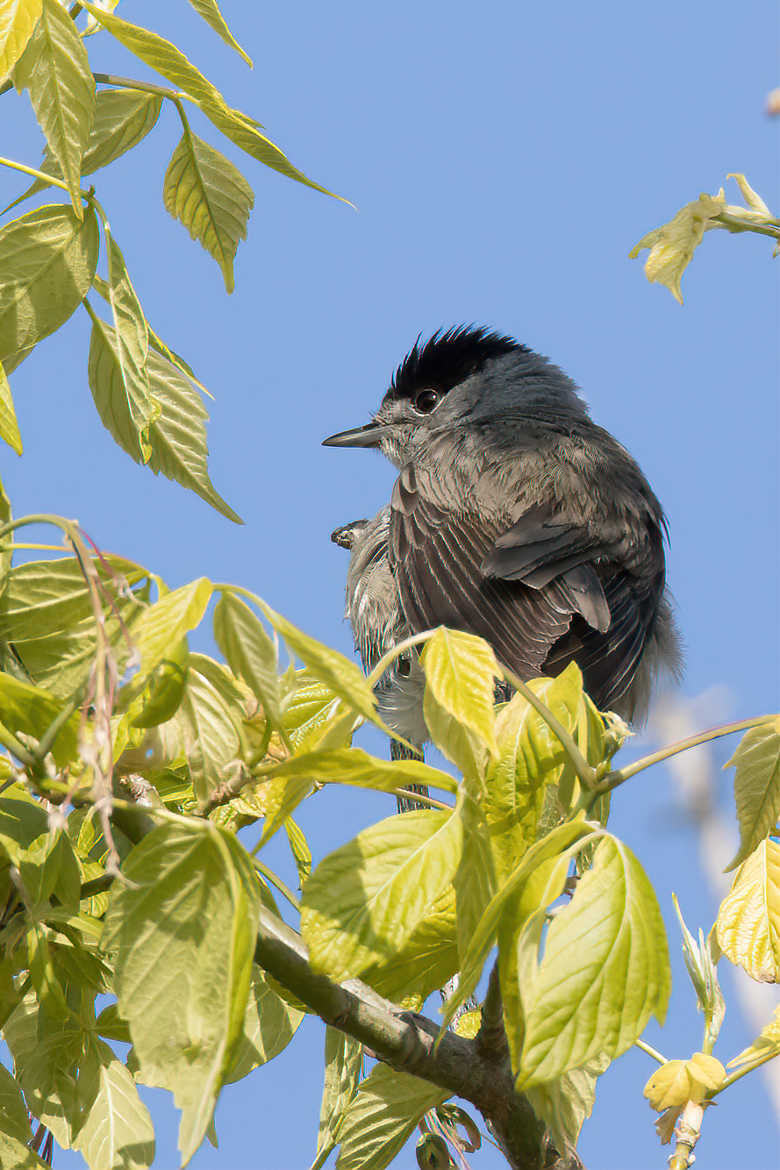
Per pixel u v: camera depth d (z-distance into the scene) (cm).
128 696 312
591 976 281
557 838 310
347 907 306
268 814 361
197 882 296
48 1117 370
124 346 439
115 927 295
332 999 382
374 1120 424
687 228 445
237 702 357
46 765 326
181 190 491
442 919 394
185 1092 282
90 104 394
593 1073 359
